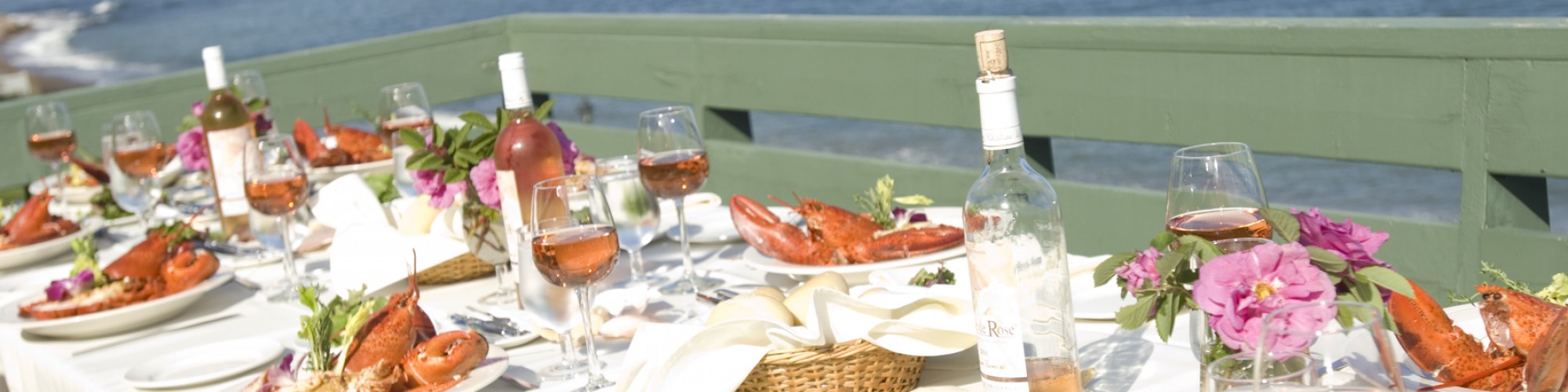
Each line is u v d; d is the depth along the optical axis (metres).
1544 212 2.23
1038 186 1.08
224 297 2.09
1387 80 2.26
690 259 1.87
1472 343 1.06
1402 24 2.22
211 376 1.58
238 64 4.39
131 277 1.96
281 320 1.89
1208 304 1.00
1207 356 1.05
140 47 31.98
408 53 4.50
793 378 1.26
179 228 2.04
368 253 1.90
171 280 2.00
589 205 1.37
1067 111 2.83
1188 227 1.21
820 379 1.26
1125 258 1.12
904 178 3.21
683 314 1.65
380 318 1.36
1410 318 1.07
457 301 1.88
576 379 1.43
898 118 3.22
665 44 3.90
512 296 1.84
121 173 2.73
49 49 33.09
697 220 2.29
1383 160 2.30
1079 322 1.48
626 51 4.05
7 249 2.49
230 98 2.40
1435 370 1.08
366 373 1.32
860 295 1.37
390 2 30.80
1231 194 1.20
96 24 35.09
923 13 19.20
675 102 3.93
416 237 1.92
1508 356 1.06
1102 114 2.75
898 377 1.29
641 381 1.26
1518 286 1.20
